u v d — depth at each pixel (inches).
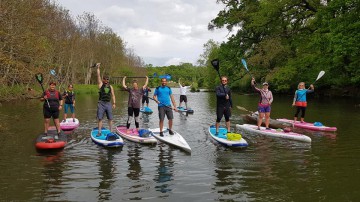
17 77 685.9
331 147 335.9
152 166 267.9
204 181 231.8
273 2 1074.1
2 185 223.6
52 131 408.8
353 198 201.5
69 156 299.3
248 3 1348.4
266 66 1200.8
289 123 468.1
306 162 279.3
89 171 254.1
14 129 444.8
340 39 764.0
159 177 240.5
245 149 329.4
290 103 904.3
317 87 1195.3
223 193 209.8
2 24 589.3
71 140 371.9
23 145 344.8
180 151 319.6
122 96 1443.2
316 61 968.9
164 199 200.2
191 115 637.3
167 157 297.0
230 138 347.3
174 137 358.6
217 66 379.6
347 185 223.3
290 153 311.6
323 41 906.1
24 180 233.6
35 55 692.7
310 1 1018.1
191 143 359.9
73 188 217.9
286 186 222.1
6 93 842.2
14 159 288.7
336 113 628.4
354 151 316.8
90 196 204.8
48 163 275.9
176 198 201.8
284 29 1195.3
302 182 229.6
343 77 1024.2
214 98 1266.0
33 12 737.0
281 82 1101.7
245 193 209.8
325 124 490.9
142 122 530.9
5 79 713.6
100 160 285.7
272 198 201.9
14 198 201.6
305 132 426.3
